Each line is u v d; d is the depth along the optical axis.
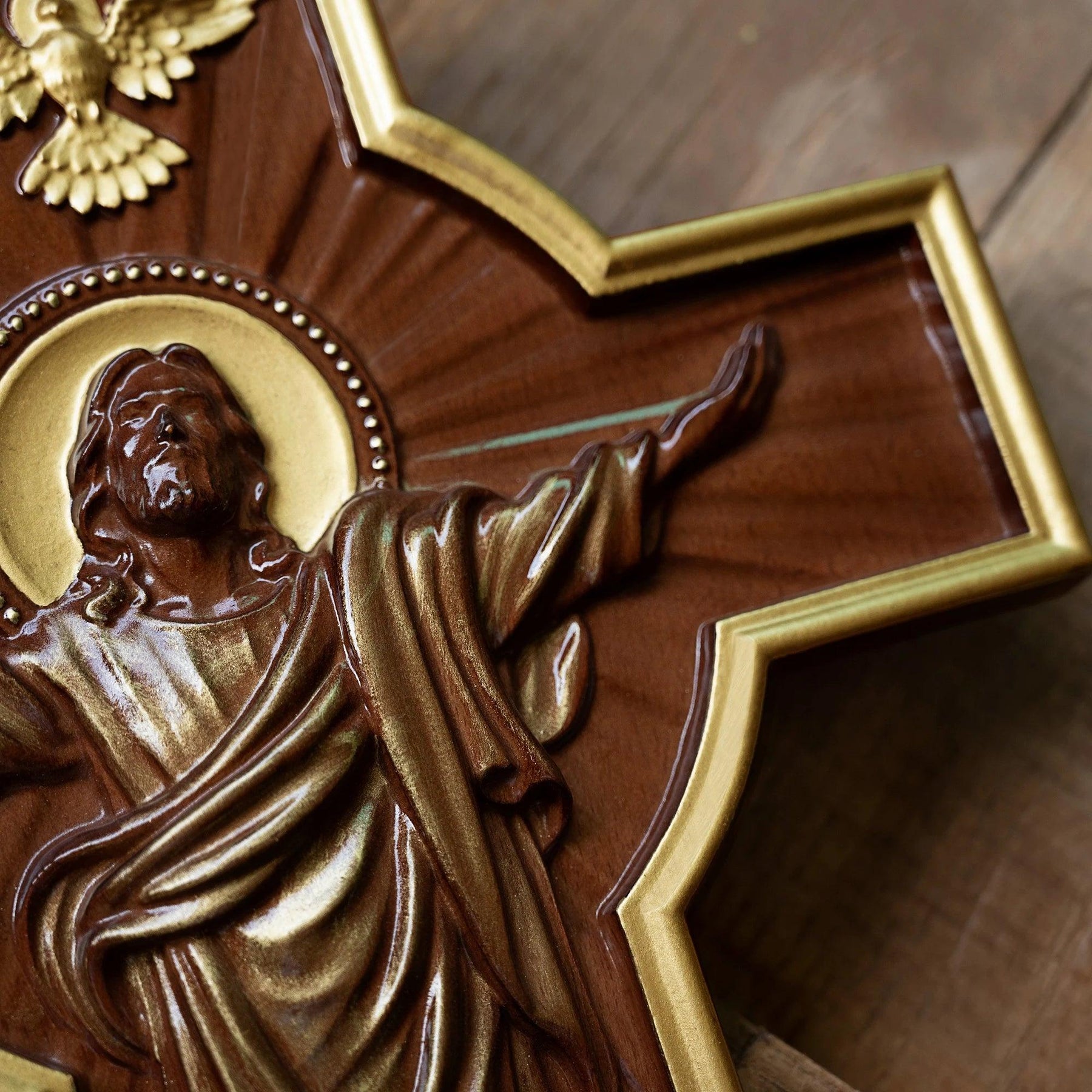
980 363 0.43
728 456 0.42
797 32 0.47
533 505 0.41
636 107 0.46
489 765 0.40
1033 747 0.45
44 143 0.42
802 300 0.43
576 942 0.40
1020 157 0.47
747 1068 0.42
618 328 0.43
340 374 0.42
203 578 0.41
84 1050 0.39
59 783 0.40
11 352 0.41
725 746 0.41
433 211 0.43
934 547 0.43
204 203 0.42
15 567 0.40
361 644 0.40
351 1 0.42
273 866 0.39
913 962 0.44
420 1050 0.39
